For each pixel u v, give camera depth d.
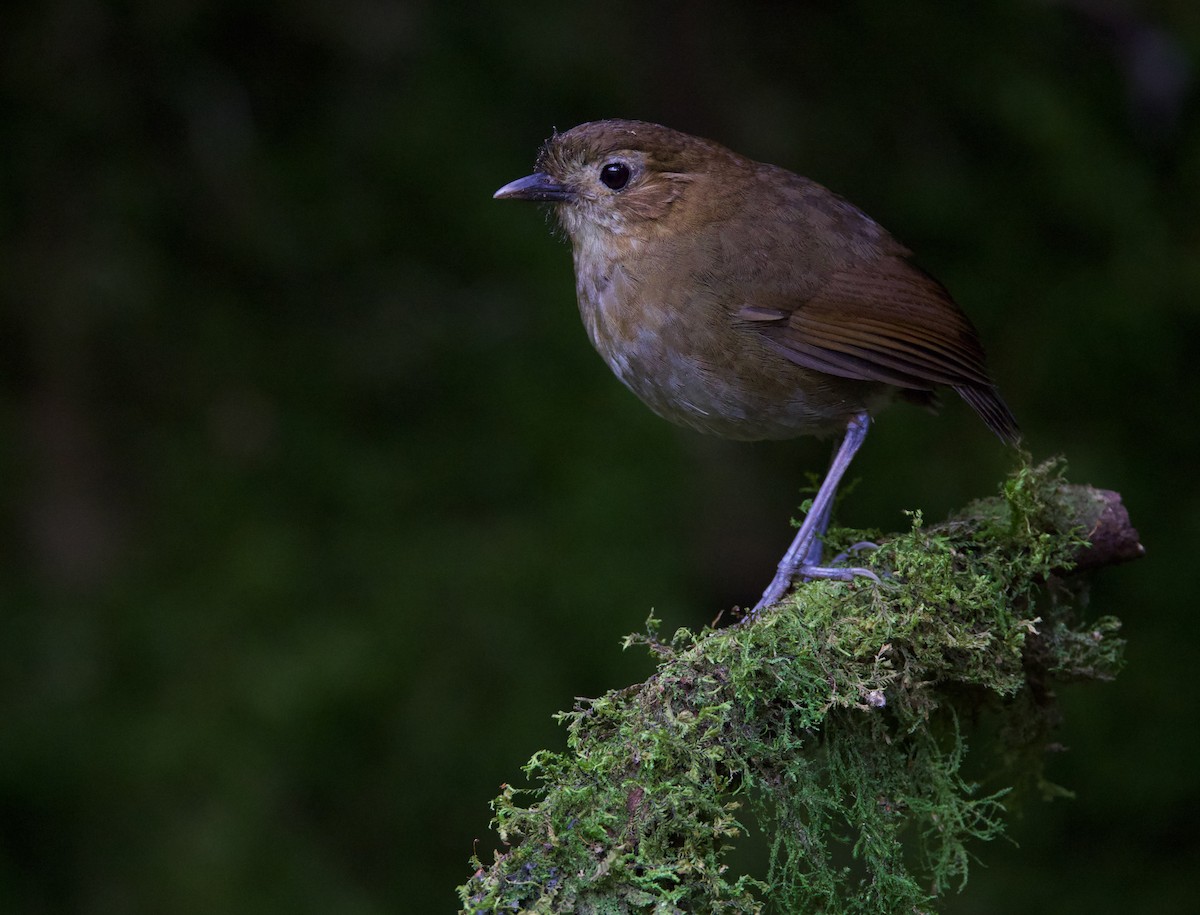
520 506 10.91
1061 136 12.20
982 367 7.34
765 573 11.57
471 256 11.45
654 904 4.57
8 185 10.47
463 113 11.51
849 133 12.31
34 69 10.52
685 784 4.81
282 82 11.30
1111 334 12.09
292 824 9.68
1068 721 11.38
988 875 10.97
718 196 7.11
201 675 9.98
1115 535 6.04
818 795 5.21
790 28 12.47
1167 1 12.49
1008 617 5.68
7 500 10.27
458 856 9.82
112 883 9.35
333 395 11.05
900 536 6.21
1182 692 11.48
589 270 7.30
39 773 9.54
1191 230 12.41
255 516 10.56
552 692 10.23
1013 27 12.48
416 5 11.61
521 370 11.23
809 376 7.09
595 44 11.94
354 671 10.01
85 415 10.55
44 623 10.02
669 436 11.23
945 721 6.31
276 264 11.14
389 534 10.67
